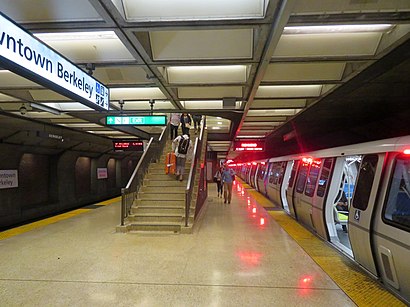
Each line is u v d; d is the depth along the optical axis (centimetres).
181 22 356
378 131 1248
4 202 1259
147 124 773
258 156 3309
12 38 266
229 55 469
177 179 1027
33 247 648
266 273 489
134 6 344
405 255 374
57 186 1664
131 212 875
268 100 848
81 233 776
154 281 458
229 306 378
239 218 992
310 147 1970
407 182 394
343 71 589
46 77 317
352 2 326
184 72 597
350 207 533
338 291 419
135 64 493
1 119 984
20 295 412
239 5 343
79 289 430
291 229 823
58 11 345
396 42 416
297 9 336
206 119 1457
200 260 556
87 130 1405
